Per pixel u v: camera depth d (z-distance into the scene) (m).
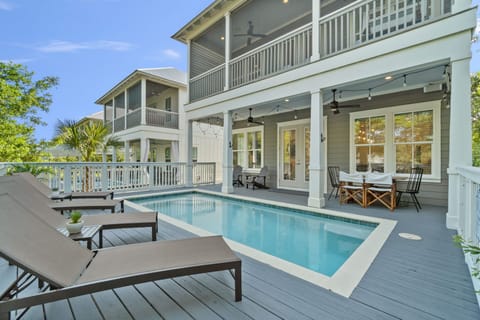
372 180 4.97
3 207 1.75
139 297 1.84
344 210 4.88
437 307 1.70
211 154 14.13
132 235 3.37
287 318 1.59
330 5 6.50
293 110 8.14
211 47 9.12
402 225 3.74
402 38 3.90
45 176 6.07
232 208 6.16
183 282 2.06
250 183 9.31
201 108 8.06
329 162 7.04
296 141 8.18
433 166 5.35
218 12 7.14
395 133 5.88
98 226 2.78
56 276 1.54
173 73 13.12
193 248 2.09
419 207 5.09
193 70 8.65
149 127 11.50
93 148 8.01
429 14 4.66
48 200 3.61
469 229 2.30
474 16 3.32
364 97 6.34
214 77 7.79
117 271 1.67
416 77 4.81
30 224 1.82
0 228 1.60
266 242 3.82
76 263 1.74
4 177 3.05
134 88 13.60
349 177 5.34
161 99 14.35
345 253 3.38
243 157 10.03
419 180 5.05
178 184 8.68
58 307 1.72
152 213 3.43
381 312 1.64
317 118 5.03
